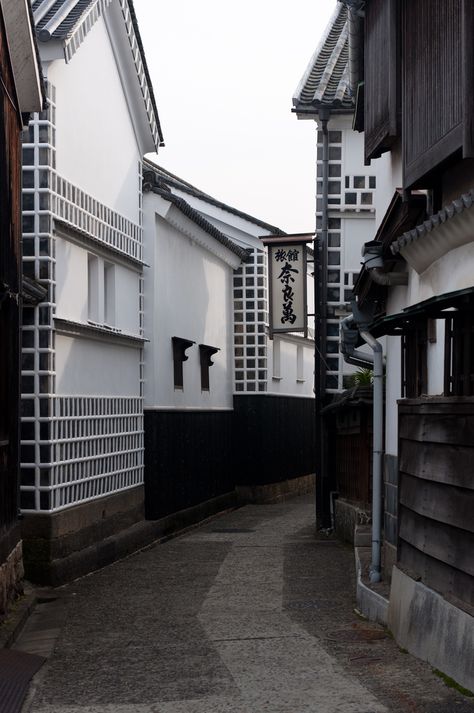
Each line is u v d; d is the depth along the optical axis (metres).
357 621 11.45
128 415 19.06
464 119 8.56
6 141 11.52
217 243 26.03
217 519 26.12
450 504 8.64
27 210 14.47
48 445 14.49
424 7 10.10
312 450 36.94
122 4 17.28
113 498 17.89
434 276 10.30
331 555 18.16
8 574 11.94
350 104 19.39
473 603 7.98
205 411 25.70
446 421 8.80
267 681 8.38
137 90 18.86
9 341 12.18
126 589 14.52
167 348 21.78
